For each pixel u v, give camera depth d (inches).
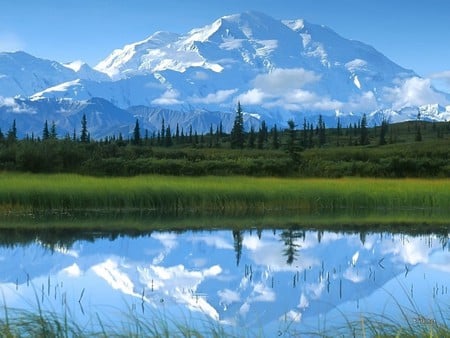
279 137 7603.4
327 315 578.2
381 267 851.4
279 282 747.4
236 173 2551.7
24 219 1279.5
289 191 1578.5
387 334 411.2
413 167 2628.0
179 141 7544.3
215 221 1325.0
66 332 395.5
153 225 1245.7
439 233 1187.9
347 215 1462.8
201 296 666.8
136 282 740.7
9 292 668.7
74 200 1422.2
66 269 820.0
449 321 499.8
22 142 2338.8
